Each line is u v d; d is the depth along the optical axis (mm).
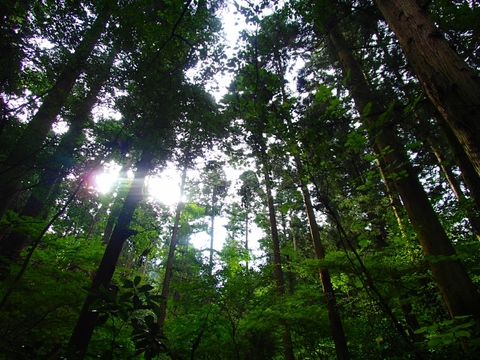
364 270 2748
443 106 2057
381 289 4438
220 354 4656
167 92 4242
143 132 4297
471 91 1908
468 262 5059
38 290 4277
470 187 4055
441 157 7809
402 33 2496
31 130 3607
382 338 4680
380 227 8367
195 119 4535
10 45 3471
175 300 4910
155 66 4180
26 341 3600
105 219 11312
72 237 7598
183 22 4297
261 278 4930
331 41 7453
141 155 5281
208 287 4695
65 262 6176
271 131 3309
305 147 3021
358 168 7168
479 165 1765
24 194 7754
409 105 2473
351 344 5863
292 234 16125
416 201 4391
